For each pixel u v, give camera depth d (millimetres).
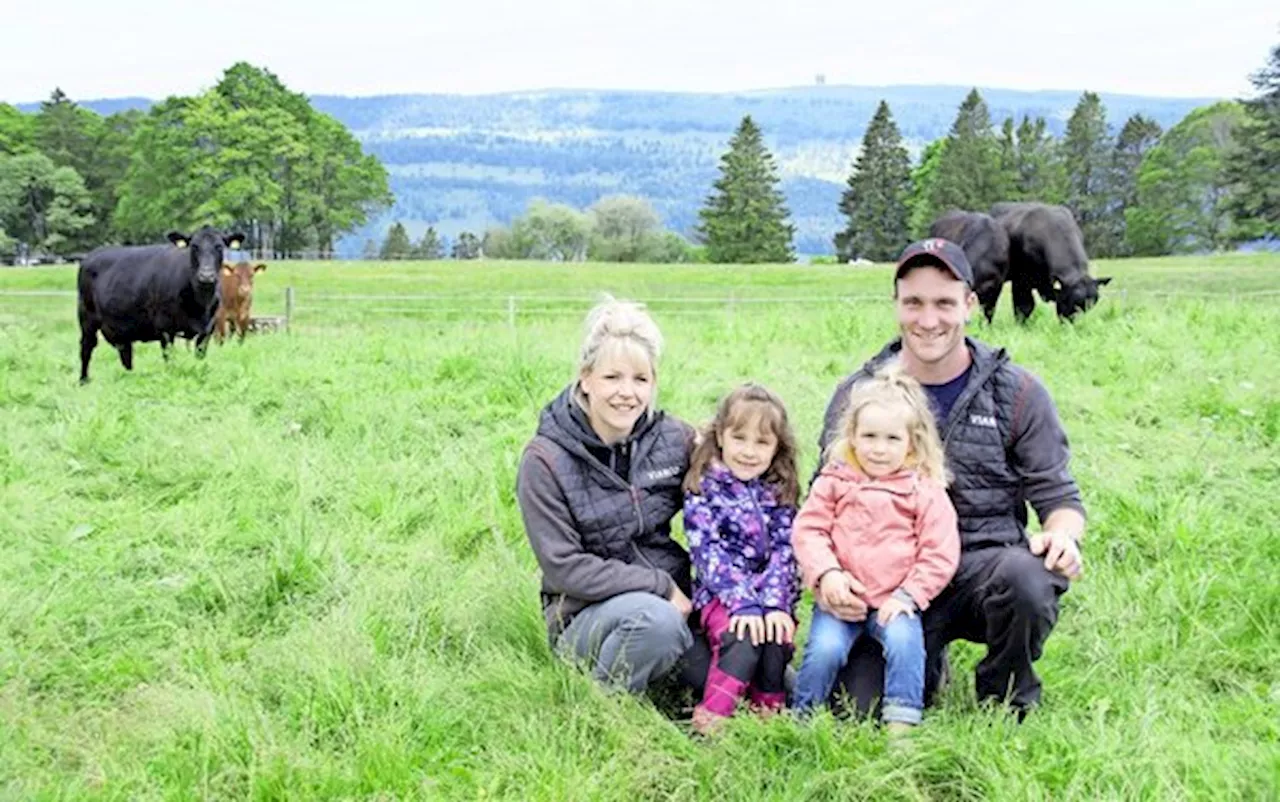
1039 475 3834
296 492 6039
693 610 3959
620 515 3949
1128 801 3166
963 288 3799
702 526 3863
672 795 3312
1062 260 14531
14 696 3924
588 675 3795
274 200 71312
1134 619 4410
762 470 3879
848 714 3662
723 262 81812
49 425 7836
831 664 3641
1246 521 5621
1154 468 6500
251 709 3748
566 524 3912
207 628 4516
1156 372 9508
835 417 4105
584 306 26016
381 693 3799
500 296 27406
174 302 11227
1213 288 29375
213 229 11172
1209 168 71000
